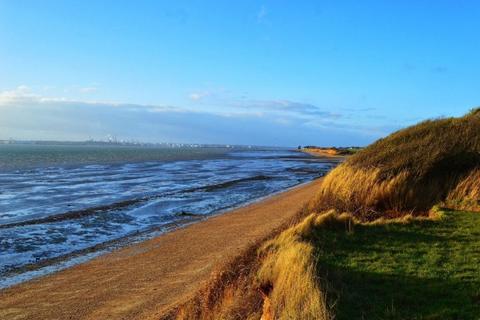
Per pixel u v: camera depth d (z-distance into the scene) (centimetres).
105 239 1917
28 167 6544
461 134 1570
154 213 2520
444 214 1165
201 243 1734
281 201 2739
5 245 1764
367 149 1786
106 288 1255
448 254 852
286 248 884
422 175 1405
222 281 952
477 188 1310
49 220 2253
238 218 2259
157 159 9875
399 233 1026
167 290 1191
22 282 1347
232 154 15325
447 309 614
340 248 935
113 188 3672
